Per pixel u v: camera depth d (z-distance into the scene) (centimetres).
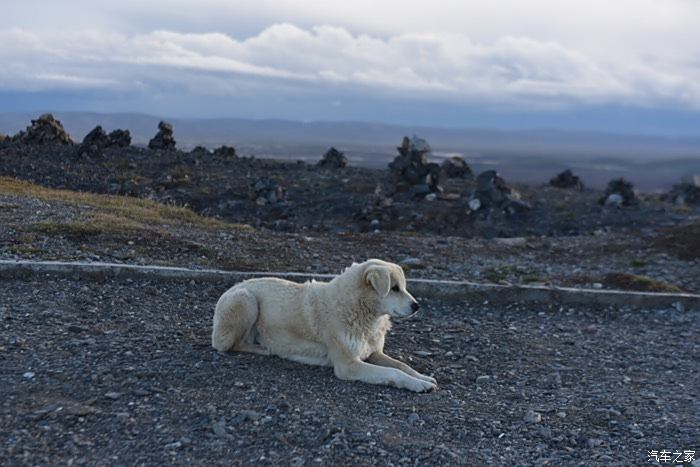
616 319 962
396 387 652
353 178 2683
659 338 873
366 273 679
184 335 775
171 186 2466
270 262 1152
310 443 513
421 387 646
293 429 532
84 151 2866
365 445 513
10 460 468
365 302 681
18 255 1034
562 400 642
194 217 1558
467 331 874
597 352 808
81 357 667
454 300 1002
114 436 507
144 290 944
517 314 970
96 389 589
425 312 955
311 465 482
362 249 1341
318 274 1044
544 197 2456
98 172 2605
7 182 1998
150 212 1508
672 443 544
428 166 2405
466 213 2136
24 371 622
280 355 721
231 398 586
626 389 679
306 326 701
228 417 545
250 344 737
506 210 2159
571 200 2395
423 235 1634
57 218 1269
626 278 1122
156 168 2744
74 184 2423
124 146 3180
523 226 2047
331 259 1230
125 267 978
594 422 587
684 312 990
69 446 489
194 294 956
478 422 577
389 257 1293
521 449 530
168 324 821
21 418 524
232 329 714
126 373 628
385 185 2509
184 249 1162
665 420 590
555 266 1307
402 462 493
